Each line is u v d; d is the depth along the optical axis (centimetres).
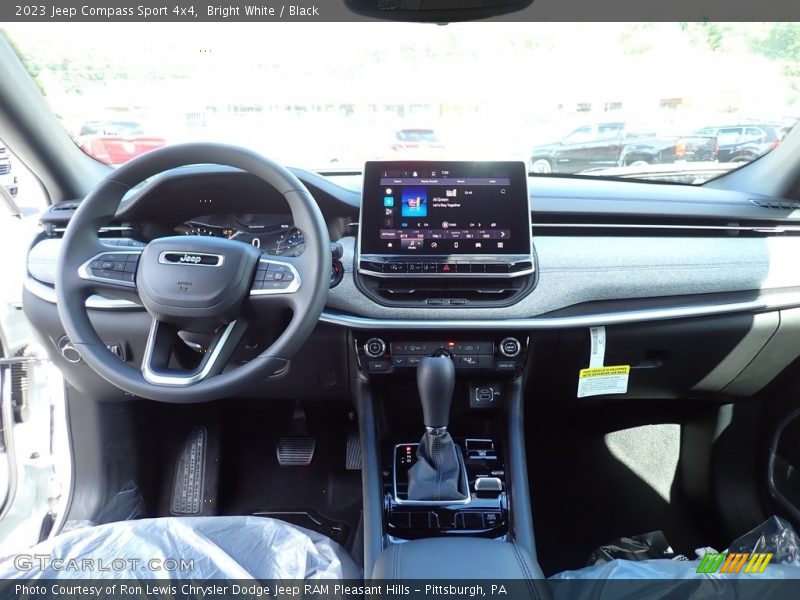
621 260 156
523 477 155
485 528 151
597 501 201
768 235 167
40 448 179
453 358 156
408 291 153
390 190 154
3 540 161
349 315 152
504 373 158
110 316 155
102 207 127
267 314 127
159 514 195
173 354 148
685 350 162
